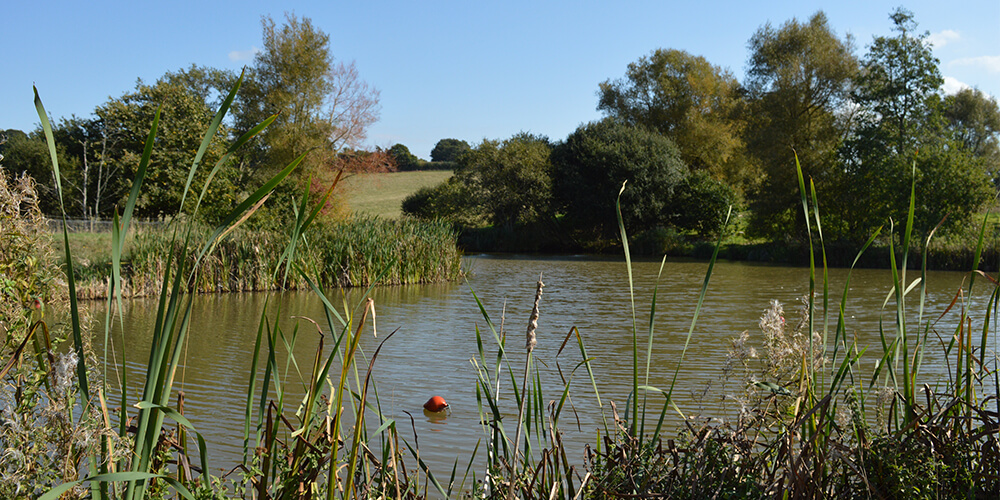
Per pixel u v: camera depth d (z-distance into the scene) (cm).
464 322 1371
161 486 229
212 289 1866
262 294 1870
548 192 4550
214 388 792
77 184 3148
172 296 191
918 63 3444
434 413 692
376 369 910
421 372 892
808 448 239
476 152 4784
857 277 2480
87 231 2288
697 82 5144
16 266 231
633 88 5334
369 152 3706
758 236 3872
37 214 244
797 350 282
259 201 191
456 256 2453
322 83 3603
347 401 721
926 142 3406
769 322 280
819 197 3550
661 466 269
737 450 256
